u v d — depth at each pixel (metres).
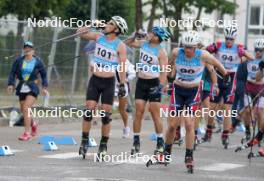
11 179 27.92
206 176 31.36
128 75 47.62
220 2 94.62
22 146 40.72
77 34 35.34
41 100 58.19
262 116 41.94
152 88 36.62
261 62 44.38
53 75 59.56
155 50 36.91
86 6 92.88
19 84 44.22
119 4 97.69
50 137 43.22
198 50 32.59
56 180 28.22
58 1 80.12
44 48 58.25
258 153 40.28
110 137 48.25
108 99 34.84
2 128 51.47
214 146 45.56
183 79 32.75
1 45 54.78
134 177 30.00
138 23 86.38
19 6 75.31
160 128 36.25
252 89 46.22
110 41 34.72
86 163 34.03
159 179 29.75
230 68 45.28
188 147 32.22
